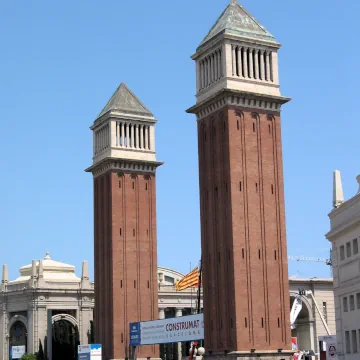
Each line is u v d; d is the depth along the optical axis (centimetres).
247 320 11444
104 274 15988
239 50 12362
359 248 8969
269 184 12125
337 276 9681
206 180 12400
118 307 15538
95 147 16862
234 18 12625
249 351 11312
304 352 13550
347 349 9425
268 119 12338
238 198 11800
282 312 11769
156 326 13875
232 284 11525
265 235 11906
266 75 12525
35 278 19125
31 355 18412
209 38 12725
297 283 18938
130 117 16412
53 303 19175
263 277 11738
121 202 16012
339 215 9575
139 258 15975
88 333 19462
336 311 9744
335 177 9925
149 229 16225
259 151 12138
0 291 19800
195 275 18388
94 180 16738
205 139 12525
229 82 12119
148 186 16375
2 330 19638
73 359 19338
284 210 12169
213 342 11819
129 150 16275
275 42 12631
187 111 12912
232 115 12025
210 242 12156
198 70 12938
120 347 15375
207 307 12056
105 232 16088
